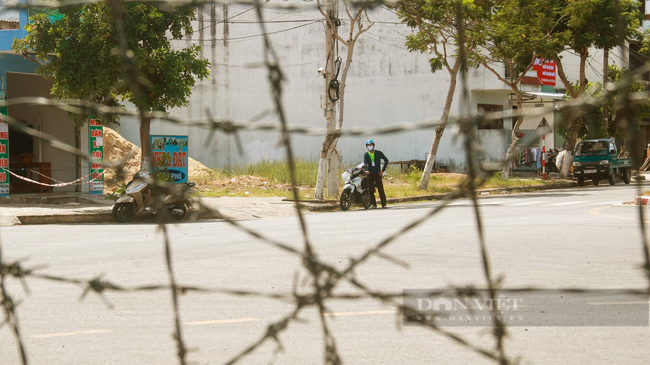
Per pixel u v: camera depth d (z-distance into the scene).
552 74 94.88
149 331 12.75
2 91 48.19
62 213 38.22
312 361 10.84
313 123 89.06
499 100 88.12
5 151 47.12
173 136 49.47
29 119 57.38
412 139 87.56
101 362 10.93
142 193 36.53
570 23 68.06
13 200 46.47
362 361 10.81
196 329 12.85
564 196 54.44
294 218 38.56
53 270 19.50
